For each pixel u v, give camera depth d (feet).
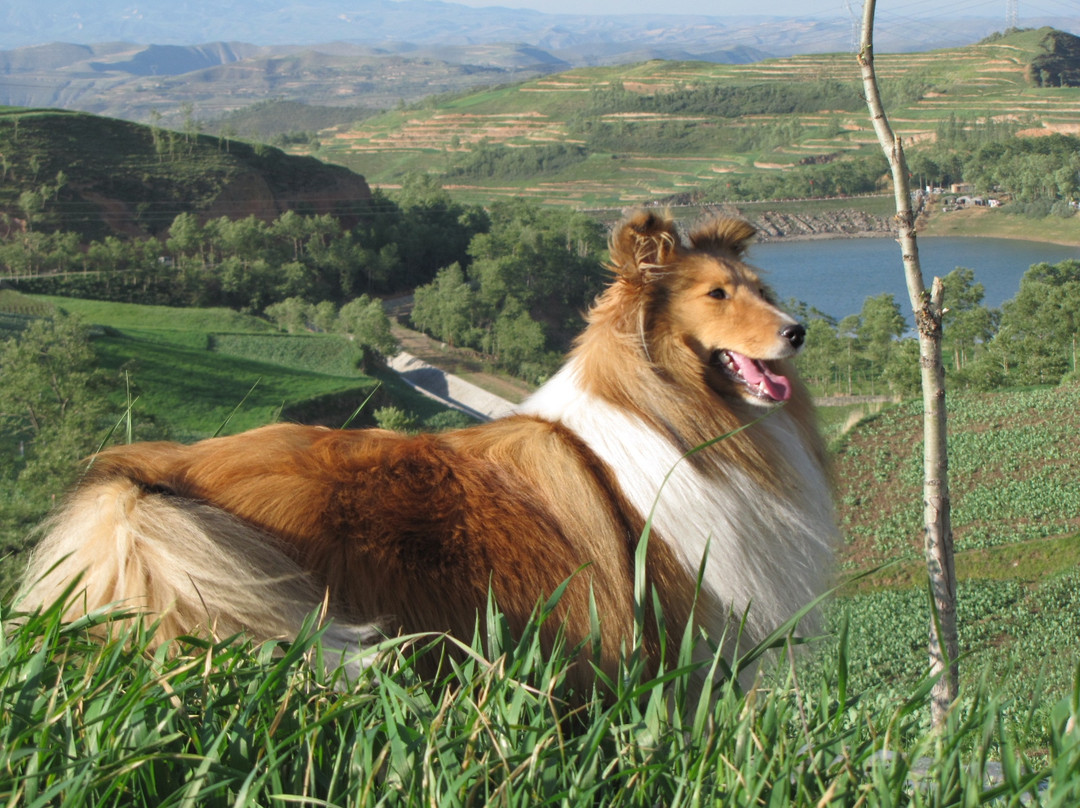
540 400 13.92
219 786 7.00
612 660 11.22
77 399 116.98
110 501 10.78
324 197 497.46
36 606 11.15
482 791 7.82
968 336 276.00
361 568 10.73
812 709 11.28
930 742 8.29
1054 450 126.11
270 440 12.01
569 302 379.35
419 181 531.91
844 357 261.03
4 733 7.69
